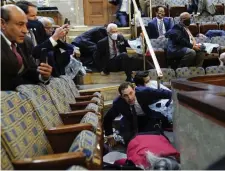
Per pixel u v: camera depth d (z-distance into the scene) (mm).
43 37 2660
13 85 1620
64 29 2514
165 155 1864
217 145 1201
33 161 1056
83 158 1059
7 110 1203
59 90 2209
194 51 4219
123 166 1780
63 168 1056
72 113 1998
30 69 1895
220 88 1550
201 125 1332
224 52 4504
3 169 1001
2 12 1659
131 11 5977
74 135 1535
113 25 4004
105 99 3607
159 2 6484
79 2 6715
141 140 2098
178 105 1734
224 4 6586
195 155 1464
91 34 4426
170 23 5195
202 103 1195
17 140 1160
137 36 5254
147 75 3277
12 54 1607
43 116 1565
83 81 4016
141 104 2775
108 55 3990
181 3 6734
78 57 4059
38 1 5969
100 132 1541
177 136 1904
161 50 4363
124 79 4176
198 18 6176
